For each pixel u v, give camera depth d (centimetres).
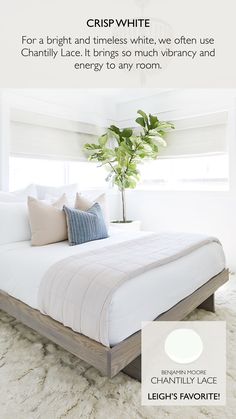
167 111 377
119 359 123
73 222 229
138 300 138
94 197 312
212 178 354
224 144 334
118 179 374
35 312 160
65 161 363
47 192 288
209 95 340
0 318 212
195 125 356
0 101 285
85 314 130
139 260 164
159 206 389
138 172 374
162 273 160
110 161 376
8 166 293
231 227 329
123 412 123
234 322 203
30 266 173
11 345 174
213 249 222
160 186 401
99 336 123
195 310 223
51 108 336
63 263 162
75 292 138
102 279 137
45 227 224
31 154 317
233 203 326
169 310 158
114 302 127
